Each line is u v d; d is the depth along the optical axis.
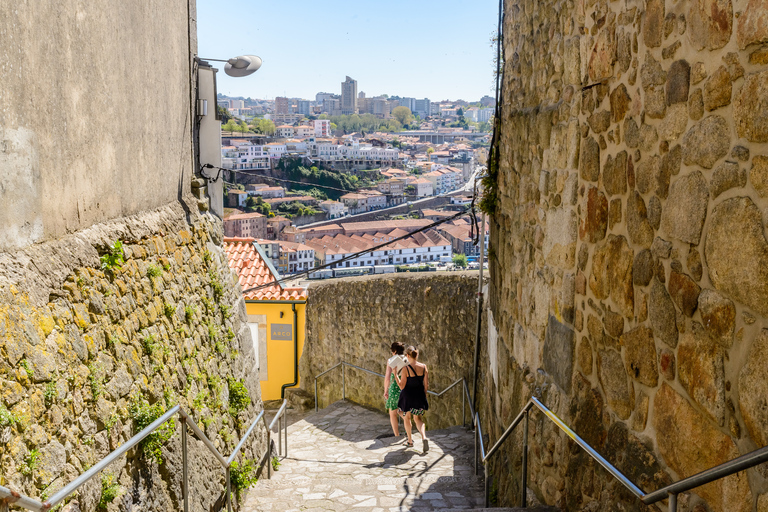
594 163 3.50
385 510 5.65
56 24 3.29
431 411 9.84
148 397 4.02
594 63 3.50
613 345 3.19
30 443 2.67
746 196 2.03
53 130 3.25
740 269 2.05
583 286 3.66
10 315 2.69
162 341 4.48
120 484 3.49
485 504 5.28
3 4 2.77
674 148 2.54
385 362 10.63
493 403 6.58
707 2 2.26
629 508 2.90
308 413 11.57
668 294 2.58
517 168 5.41
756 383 1.97
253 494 6.14
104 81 3.94
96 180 3.82
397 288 10.36
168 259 4.96
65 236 3.40
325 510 5.65
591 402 3.47
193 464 4.71
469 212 8.81
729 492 2.13
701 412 2.32
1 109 2.75
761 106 1.94
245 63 6.40
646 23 2.80
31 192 3.03
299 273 12.03
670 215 2.56
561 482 3.93
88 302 3.46
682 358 2.47
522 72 5.37
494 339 6.57
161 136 5.16
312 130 190.38
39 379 2.81
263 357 12.37
